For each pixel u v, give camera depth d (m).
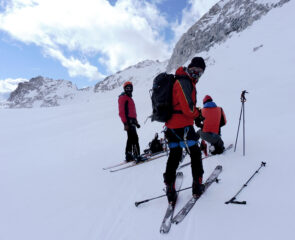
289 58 21.67
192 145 2.61
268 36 37.91
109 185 3.82
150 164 4.85
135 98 32.16
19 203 3.40
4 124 18.05
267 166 3.05
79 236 2.35
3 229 2.64
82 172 4.88
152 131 9.57
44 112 24.64
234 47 46.69
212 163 3.80
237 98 12.72
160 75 2.60
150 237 2.11
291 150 3.35
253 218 2.01
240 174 3.02
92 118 18.33
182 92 2.39
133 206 2.86
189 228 2.10
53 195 3.61
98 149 7.73
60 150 8.18
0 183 4.57
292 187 2.35
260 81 18.00
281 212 1.99
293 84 10.84
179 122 2.53
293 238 1.65
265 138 4.37
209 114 4.41
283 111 6.62
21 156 7.64
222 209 2.28
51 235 2.43
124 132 10.81
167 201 2.78
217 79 27.97
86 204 3.13
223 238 1.85
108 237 2.26
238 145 4.45
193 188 2.64
